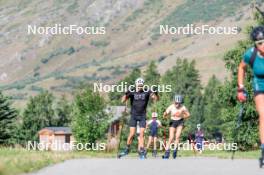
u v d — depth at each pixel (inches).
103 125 4815.5
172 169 878.4
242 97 804.0
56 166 942.4
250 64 784.3
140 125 1556.3
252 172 813.2
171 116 1637.6
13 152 1373.0
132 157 1679.4
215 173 802.8
